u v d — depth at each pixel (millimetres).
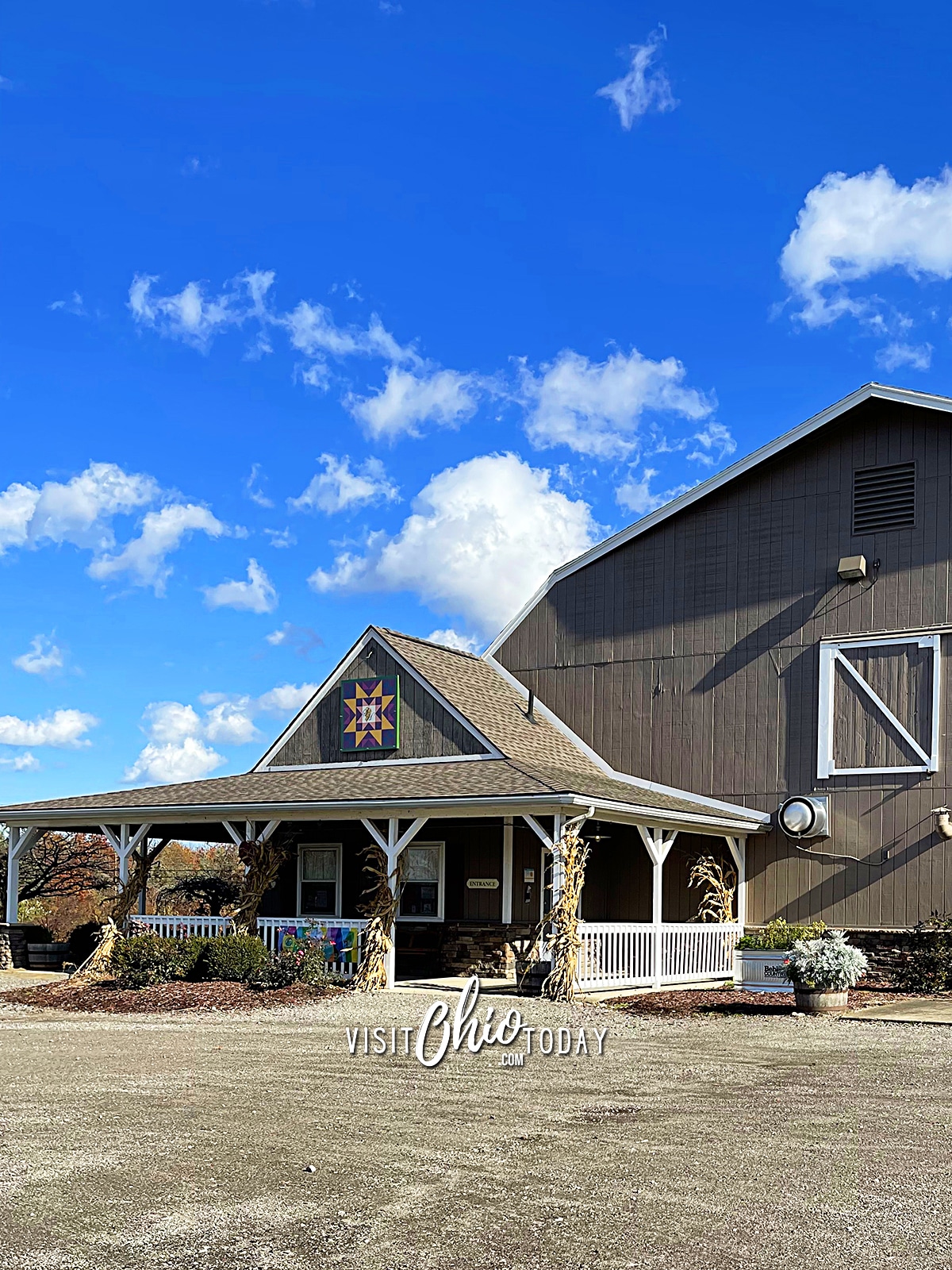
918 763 20359
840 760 21109
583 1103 9836
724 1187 7250
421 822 19000
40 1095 10250
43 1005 17547
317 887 23484
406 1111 9516
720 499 22984
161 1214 6781
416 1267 5953
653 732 23109
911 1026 14539
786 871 21422
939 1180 7402
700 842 22188
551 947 17609
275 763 23609
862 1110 9523
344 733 22703
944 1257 6070
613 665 23766
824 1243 6266
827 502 21797
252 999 17156
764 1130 8805
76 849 38656
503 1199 7047
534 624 24906
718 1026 14758
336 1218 6711
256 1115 9352
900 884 20266
